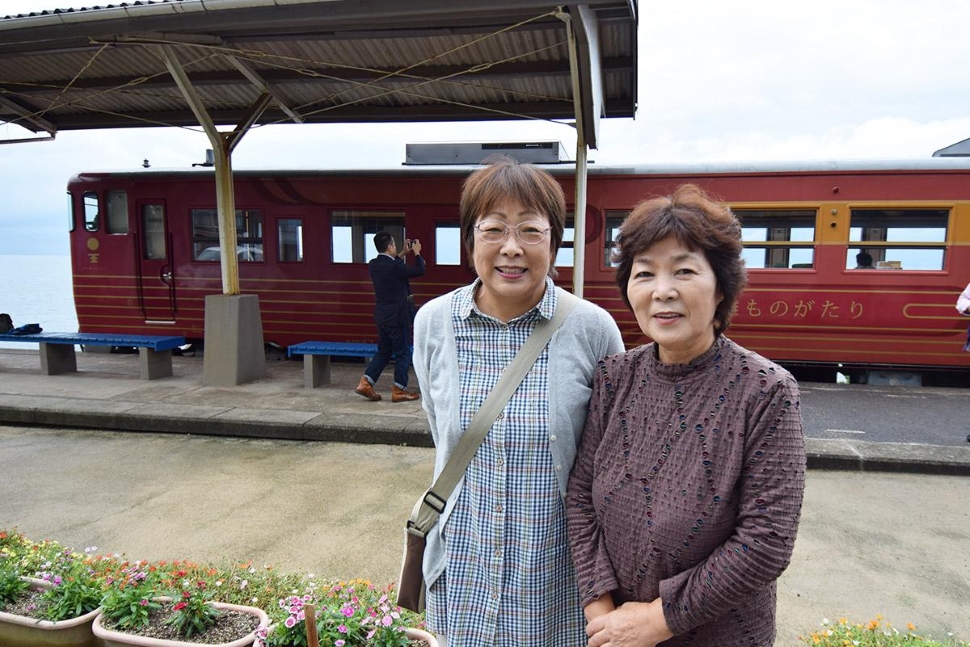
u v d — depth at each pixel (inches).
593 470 58.3
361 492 171.6
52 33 199.8
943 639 107.0
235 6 185.2
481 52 237.0
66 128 332.2
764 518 46.6
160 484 177.5
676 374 52.7
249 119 278.1
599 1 175.6
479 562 61.2
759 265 317.4
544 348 61.2
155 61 255.8
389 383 297.3
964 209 293.0
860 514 157.8
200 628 85.8
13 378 303.9
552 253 62.6
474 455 61.2
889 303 304.5
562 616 61.8
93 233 385.7
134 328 388.2
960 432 229.9
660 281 50.9
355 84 254.7
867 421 245.1
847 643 88.7
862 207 301.6
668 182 320.5
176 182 368.8
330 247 358.6
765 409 48.1
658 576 51.6
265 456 201.2
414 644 84.4
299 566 131.5
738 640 50.3
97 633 86.5
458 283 344.8
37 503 164.6
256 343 299.0
